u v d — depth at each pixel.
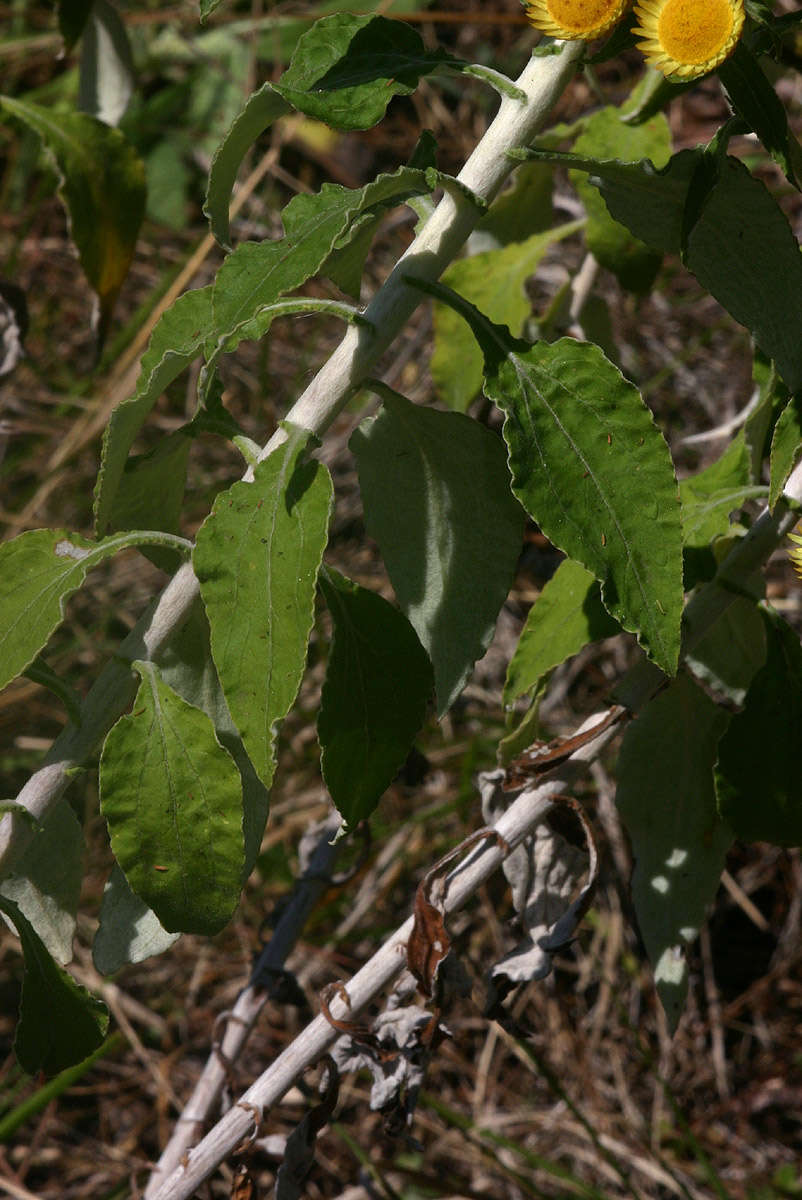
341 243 0.62
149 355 0.69
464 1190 0.92
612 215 0.67
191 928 0.68
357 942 1.09
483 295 0.86
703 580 0.71
